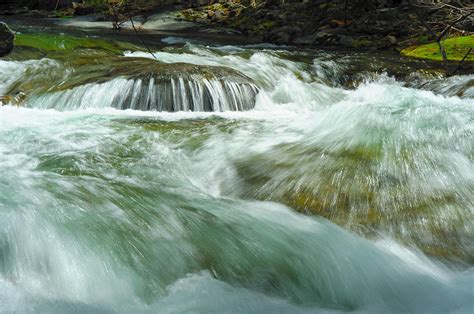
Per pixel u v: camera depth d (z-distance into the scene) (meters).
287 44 17.95
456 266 3.76
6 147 5.37
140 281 3.31
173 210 4.08
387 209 4.34
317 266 3.59
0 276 3.18
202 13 26.41
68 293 3.17
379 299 3.42
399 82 11.12
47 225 3.55
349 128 5.96
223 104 8.35
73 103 7.98
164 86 8.16
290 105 9.05
